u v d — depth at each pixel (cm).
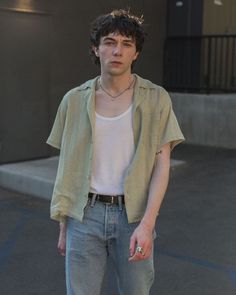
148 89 238
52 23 814
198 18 1074
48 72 817
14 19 754
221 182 733
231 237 508
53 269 431
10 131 771
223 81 1095
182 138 237
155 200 232
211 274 418
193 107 1022
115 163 236
